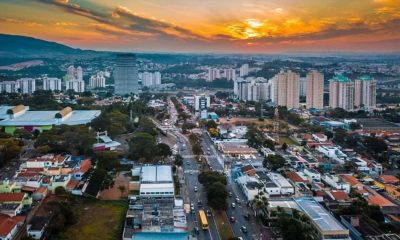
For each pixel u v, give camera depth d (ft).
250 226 601.21
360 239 527.81
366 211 614.34
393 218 623.77
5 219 524.52
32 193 646.74
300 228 524.93
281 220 554.05
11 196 599.98
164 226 560.20
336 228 535.19
